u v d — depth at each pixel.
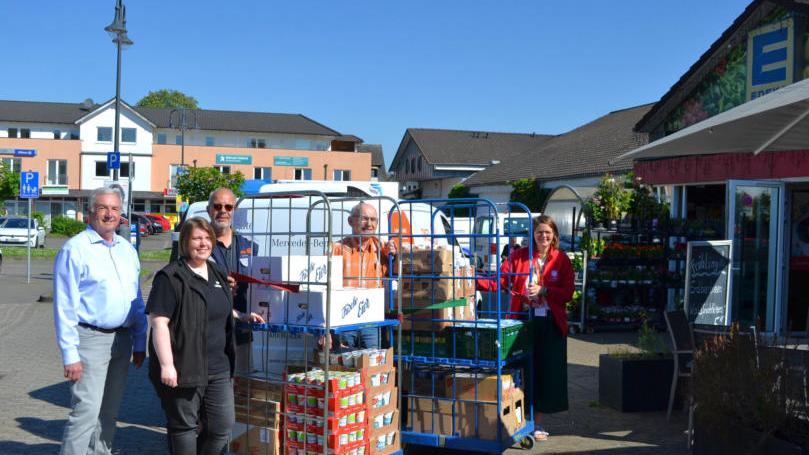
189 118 65.00
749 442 4.74
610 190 13.02
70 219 50.75
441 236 5.70
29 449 6.06
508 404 5.73
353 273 5.56
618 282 12.47
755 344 5.02
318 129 68.94
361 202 5.89
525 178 33.69
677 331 7.03
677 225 12.48
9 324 13.23
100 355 4.93
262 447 5.20
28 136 64.88
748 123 5.84
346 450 5.00
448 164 53.34
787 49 11.10
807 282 11.80
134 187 62.09
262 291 5.19
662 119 13.89
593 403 7.61
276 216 8.02
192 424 4.62
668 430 6.64
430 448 6.34
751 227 10.95
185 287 4.50
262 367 6.34
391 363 5.45
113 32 19.39
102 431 5.15
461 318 5.80
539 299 6.18
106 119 61.81
